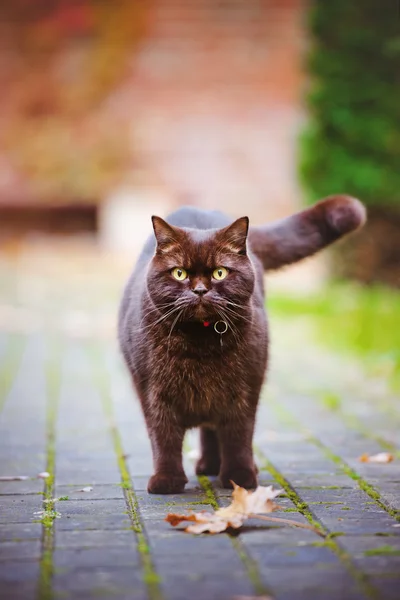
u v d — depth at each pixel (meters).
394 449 5.16
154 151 19.48
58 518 3.69
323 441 5.40
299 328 10.88
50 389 7.29
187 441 5.53
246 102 19.95
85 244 19.72
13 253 19.16
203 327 3.97
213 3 20.41
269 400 6.85
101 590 2.84
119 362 8.59
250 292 4.04
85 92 20.02
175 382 4.11
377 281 13.41
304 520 3.66
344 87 12.62
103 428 5.81
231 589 2.84
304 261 5.05
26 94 20.09
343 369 8.32
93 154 19.44
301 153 12.94
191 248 3.93
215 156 19.47
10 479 4.43
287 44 20.16
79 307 12.83
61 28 20.38
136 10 20.34
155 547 3.26
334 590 2.83
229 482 4.25
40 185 19.22
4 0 20.41
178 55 20.23
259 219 18.88
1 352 9.30
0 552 3.21
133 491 4.20
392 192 12.77
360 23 12.52
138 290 4.33
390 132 12.63
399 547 3.24
